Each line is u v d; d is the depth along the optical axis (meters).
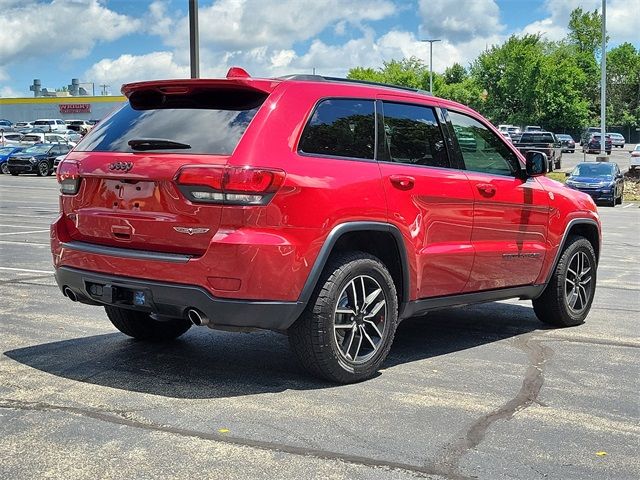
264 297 4.40
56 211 18.02
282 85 4.75
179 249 4.52
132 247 4.71
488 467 3.59
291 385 4.82
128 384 4.76
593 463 3.69
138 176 4.61
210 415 4.20
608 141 64.88
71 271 4.96
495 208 5.86
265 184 4.36
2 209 18.44
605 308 7.84
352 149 4.95
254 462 3.57
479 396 4.71
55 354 5.44
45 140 46.47
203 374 5.02
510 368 5.40
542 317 6.88
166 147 4.62
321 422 4.14
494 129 6.19
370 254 4.99
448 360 5.59
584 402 4.64
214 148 4.49
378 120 5.17
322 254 4.58
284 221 4.44
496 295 6.09
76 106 79.06
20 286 8.12
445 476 3.47
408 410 4.39
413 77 99.69
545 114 89.62
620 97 116.25
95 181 4.89
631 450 3.88
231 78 4.66
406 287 5.22
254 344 5.89
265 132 4.53
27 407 4.28
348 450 3.75
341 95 4.99
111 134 5.01
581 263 6.96
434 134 5.57
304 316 4.68
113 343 5.81
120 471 3.44
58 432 3.90
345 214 4.70
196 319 4.48
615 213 24.25
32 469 3.44
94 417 4.13
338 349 4.77
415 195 5.18
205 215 4.41
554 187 6.63
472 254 5.64
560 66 89.62
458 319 7.19
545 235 6.44
